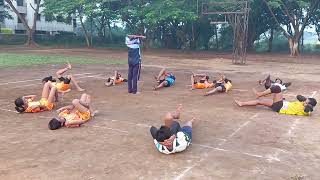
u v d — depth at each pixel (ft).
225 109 29.19
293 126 24.08
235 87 41.93
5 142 20.13
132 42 35.45
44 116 26.17
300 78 52.11
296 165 17.07
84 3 130.11
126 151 18.75
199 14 110.73
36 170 16.21
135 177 15.49
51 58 81.87
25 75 50.19
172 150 18.01
